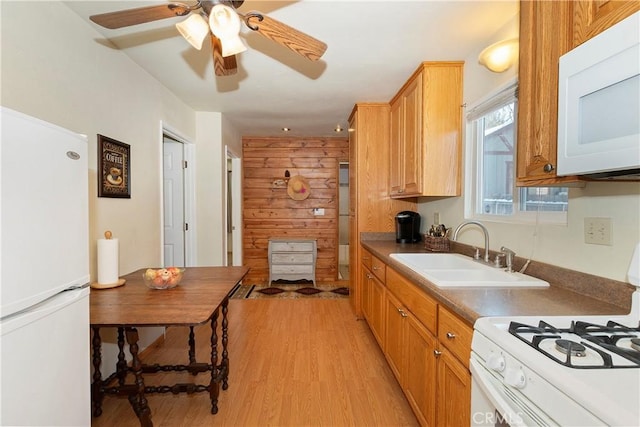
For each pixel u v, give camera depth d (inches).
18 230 36.2
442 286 56.7
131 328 62.6
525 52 49.5
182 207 141.3
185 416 72.7
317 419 71.8
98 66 77.5
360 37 79.3
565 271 56.1
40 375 38.9
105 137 79.6
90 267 75.4
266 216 208.7
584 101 36.4
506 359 34.0
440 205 110.0
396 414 73.7
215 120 146.5
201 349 106.2
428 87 92.6
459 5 66.6
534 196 67.4
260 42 82.4
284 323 129.7
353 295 140.6
